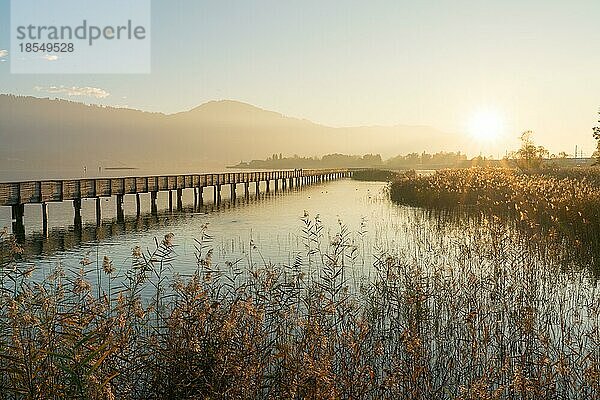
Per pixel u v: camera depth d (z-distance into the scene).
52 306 5.86
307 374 5.22
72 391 4.91
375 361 6.96
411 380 6.24
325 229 23.78
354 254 16.94
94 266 15.43
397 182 46.00
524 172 49.88
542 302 10.47
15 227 23.80
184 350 5.37
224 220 28.45
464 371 7.05
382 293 10.28
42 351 4.86
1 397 5.11
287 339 6.42
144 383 5.55
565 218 18.67
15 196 23.44
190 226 25.97
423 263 14.81
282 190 55.62
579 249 15.41
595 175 41.75
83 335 5.51
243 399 5.13
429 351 7.60
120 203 30.00
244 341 5.59
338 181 77.12
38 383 4.95
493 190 29.14
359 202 38.78
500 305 9.74
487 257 13.89
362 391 5.81
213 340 5.43
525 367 6.82
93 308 6.29
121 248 19.58
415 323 8.16
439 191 32.81
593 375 6.16
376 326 8.75
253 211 33.34
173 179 35.47
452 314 9.03
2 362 5.36
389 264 11.60
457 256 15.45
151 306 6.88
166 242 7.48
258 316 5.86
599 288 11.91
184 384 5.20
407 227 23.30
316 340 6.00
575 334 8.68
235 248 18.75
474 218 24.20
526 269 12.92
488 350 7.98
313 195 47.59
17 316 5.39
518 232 17.69
